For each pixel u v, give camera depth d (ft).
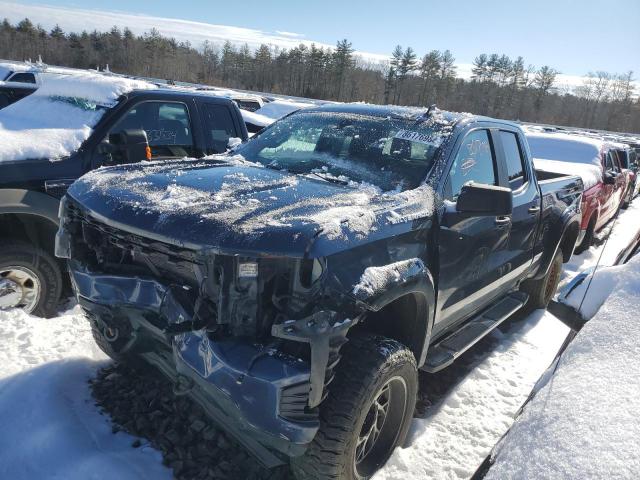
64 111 16.02
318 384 7.01
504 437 6.63
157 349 9.11
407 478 9.12
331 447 7.63
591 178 25.31
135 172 10.32
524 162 14.82
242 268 7.11
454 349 11.28
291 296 7.27
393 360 8.23
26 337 12.15
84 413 9.80
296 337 6.87
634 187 45.29
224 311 7.20
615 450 5.13
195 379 7.35
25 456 8.49
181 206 8.14
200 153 17.92
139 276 8.52
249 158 12.51
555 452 5.45
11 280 12.91
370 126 12.09
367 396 7.80
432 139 11.21
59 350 11.98
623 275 8.95
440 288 10.16
